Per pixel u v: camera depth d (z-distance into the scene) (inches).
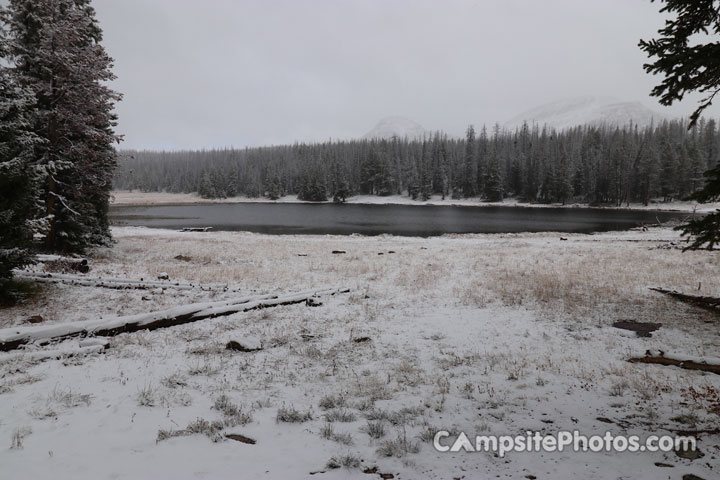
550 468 170.1
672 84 244.1
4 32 490.3
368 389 266.2
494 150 4079.7
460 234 1712.6
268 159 6245.1
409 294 585.3
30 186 452.4
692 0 234.1
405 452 182.1
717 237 279.6
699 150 3415.4
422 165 4399.6
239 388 263.6
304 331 409.4
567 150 4343.0
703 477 159.3
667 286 584.4
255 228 2043.6
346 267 817.5
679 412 223.0
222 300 517.3
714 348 335.6
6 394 235.8
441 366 313.9
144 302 506.0
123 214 3024.1
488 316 463.8
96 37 919.7
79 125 763.4
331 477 161.5
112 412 217.2
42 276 561.0
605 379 278.8
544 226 2073.1
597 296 538.9
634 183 3595.0
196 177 6486.2
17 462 165.2
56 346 327.0
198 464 168.7
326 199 4677.7
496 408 236.7
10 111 457.1
